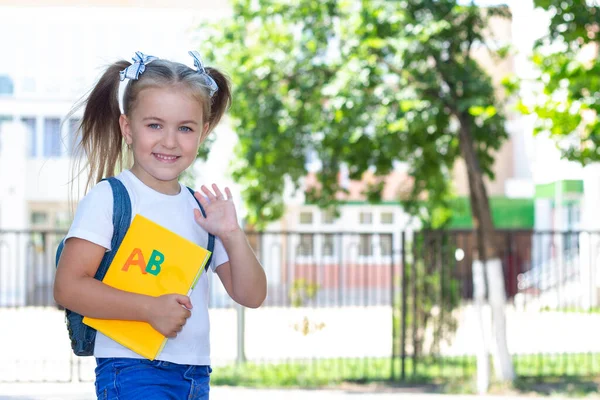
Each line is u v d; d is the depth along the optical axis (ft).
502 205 91.81
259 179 36.45
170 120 9.22
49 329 52.21
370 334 50.62
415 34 32.65
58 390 32.09
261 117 35.50
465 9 34.19
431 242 38.78
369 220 85.97
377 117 34.60
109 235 9.10
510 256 40.32
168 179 9.36
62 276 8.93
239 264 9.78
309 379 34.86
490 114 31.78
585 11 29.07
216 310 63.21
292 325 41.52
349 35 34.81
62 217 82.12
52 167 81.10
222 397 30.73
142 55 9.50
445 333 39.19
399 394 32.12
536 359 41.39
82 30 79.00
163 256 9.21
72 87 81.56
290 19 36.06
